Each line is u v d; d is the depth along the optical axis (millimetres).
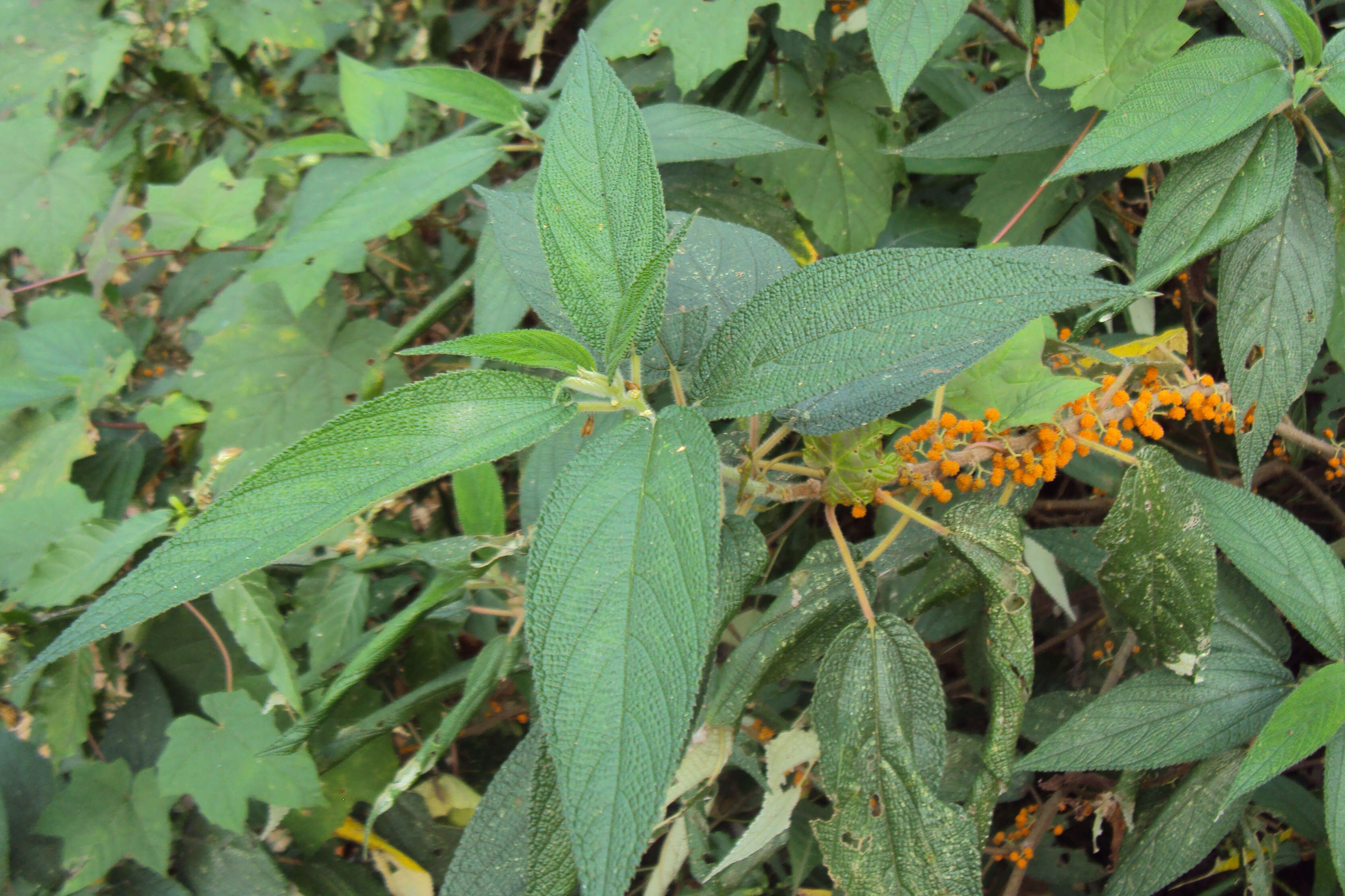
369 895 766
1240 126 569
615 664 418
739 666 593
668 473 444
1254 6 624
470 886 578
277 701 690
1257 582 604
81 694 736
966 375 585
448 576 639
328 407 868
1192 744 598
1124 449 603
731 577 531
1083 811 732
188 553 425
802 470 572
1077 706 710
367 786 752
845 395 533
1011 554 563
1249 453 601
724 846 812
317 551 730
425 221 1016
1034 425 577
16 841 744
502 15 1295
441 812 777
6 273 1070
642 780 403
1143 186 933
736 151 670
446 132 1183
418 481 440
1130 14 639
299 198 824
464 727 769
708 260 599
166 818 713
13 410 845
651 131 689
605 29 752
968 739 706
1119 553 596
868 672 562
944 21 571
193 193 895
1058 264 482
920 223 955
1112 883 632
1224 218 579
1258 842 693
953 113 928
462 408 454
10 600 706
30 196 936
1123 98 580
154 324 999
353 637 736
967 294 447
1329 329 663
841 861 554
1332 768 573
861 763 556
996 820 899
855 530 936
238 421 851
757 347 475
